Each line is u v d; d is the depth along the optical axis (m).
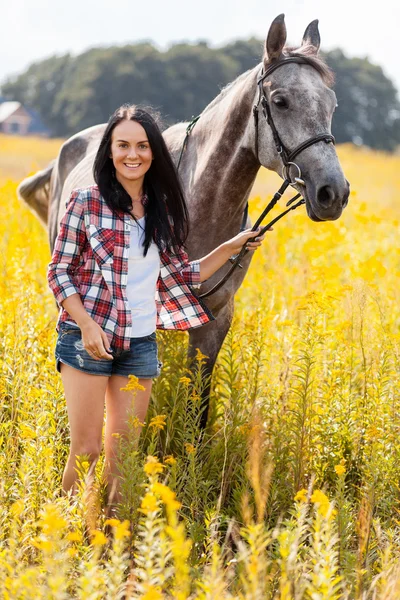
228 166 5.40
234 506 4.73
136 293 4.43
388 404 5.38
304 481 5.09
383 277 8.64
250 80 5.26
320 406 5.67
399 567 3.78
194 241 5.62
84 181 6.50
